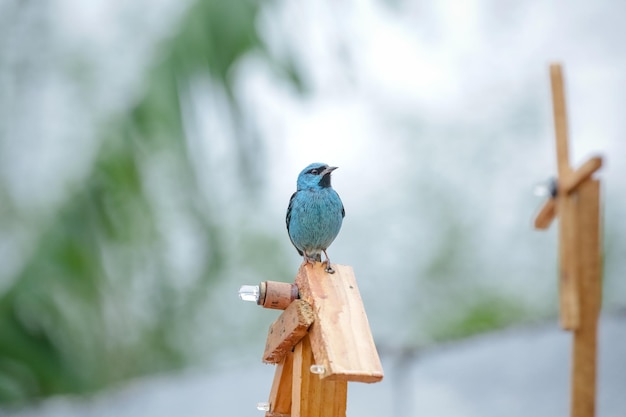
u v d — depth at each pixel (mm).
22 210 15156
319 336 6043
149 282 16000
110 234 12734
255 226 19578
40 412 13352
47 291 12445
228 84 12625
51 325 13180
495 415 11461
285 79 13422
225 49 12492
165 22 13367
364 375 5789
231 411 12688
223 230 17625
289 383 6969
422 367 13344
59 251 12273
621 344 12828
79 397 14000
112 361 15125
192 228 15586
